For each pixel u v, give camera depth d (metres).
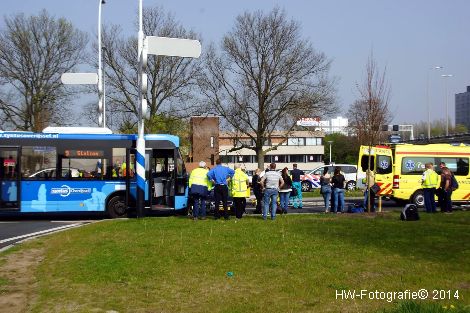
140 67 20.09
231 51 42.84
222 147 85.88
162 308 7.64
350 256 11.07
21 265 10.68
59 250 12.23
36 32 42.88
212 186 19.09
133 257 11.12
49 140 21.12
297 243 12.75
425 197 21.19
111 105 41.03
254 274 9.59
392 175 24.97
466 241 13.02
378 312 6.94
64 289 8.64
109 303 7.86
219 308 7.58
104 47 38.84
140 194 20.23
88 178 21.27
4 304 7.82
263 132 44.16
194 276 9.48
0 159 20.72
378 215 19.86
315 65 43.09
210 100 42.69
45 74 43.31
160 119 41.34
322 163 95.31
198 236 13.99
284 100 43.19
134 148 21.72
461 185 25.00
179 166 22.16
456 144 25.75
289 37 43.00
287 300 7.95
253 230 15.19
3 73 42.03
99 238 13.88
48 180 20.94
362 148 25.88
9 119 42.91
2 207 20.61
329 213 21.56
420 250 11.74
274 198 18.59
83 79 27.11
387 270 9.79
